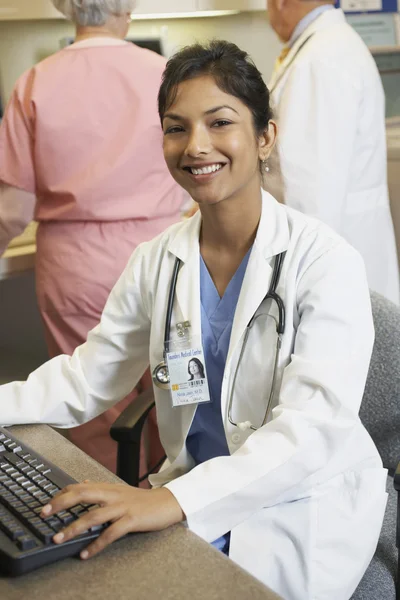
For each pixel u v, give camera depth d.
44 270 2.13
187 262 1.29
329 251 1.18
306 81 2.11
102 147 2.00
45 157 2.01
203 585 0.81
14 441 1.12
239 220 1.24
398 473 1.17
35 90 1.98
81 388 1.31
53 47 2.89
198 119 1.14
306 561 1.13
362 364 1.12
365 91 2.16
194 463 1.33
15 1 2.47
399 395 1.44
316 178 2.11
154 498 0.95
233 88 1.14
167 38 3.00
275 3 2.26
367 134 2.21
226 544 1.17
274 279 1.20
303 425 1.04
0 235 2.14
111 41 2.02
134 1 2.03
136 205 2.04
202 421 1.28
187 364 1.23
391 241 2.42
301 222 1.24
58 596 0.80
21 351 3.00
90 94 1.98
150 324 1.36
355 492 1.21
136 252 1.37
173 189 2.13
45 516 0.90
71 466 1.11
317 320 1.13
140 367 1.40
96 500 0.92
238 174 1.17
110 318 1.35
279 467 1.02
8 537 0.87
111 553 0.88
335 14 2.23
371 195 2.31
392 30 2.97
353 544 1.17
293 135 2.11
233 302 1.26
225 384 1.21
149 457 2.30
